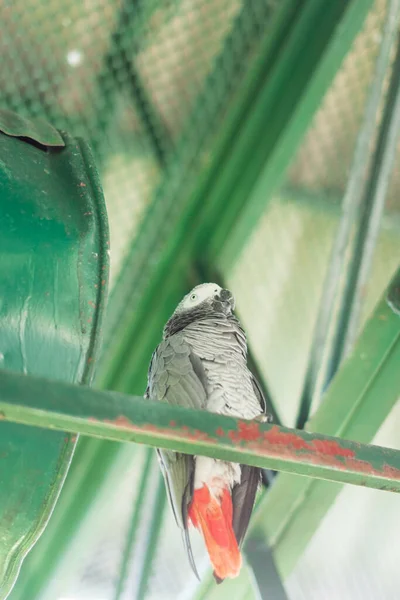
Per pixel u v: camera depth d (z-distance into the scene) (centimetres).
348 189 508
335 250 500
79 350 301
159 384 407
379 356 429
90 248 316
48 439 282
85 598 609
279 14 491
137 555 485
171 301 509
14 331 283
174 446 257
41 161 338
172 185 516
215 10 496
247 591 455
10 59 496
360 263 492
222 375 418
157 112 522
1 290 284
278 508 445
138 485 502
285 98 492
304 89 486
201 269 512
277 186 504
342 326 482
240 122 505
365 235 497
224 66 506
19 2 475
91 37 498
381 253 619
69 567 478
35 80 505
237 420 254
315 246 613
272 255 608
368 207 501
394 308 426
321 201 604
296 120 489
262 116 498
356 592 693
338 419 435
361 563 709
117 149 526
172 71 520
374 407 432
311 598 681
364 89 557
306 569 696
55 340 295
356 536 711
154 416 242
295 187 598
